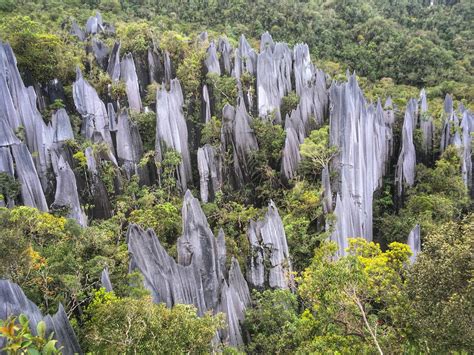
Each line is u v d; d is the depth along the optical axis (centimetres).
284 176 4284
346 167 4041
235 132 4453
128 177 4116
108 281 2442
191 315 1952
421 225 3831
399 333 1728
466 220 1733
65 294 2303
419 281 1648
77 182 3666
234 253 3453
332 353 1731
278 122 4778
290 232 3612
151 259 2742
